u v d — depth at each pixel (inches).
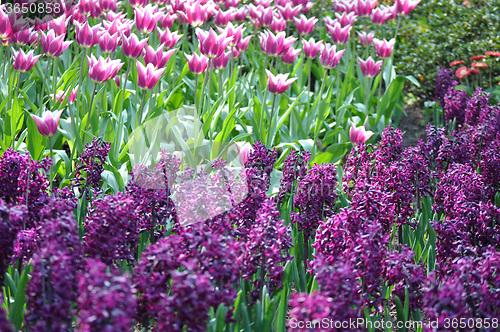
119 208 89.3
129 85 207.8
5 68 197.3
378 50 200.4
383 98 213.0
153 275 79.0
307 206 116.6
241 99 200.5
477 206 116.5
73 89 175.0
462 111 213.9
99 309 62.6
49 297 75.5
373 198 104.8
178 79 210.5
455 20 277.6
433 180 157.0
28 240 97.6
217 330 79.9
